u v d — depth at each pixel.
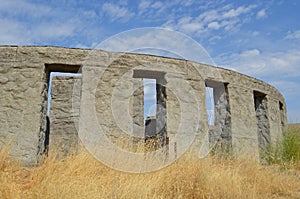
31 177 4.16
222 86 7.98
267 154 7.80
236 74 8.19
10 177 3.84
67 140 8.18
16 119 6.07
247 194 4.08
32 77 6.27
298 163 7.09
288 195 4.66
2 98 6.14
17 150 5.93
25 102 6.16
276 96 9.69
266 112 8.98
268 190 4.73
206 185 4.04
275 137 8.95
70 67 6.66
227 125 7.72
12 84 6.22
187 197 3.91
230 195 3.93
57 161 4.60
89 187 3.45
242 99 8.14
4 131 6.00
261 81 8.96
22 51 6.36
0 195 3.22
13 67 6.29
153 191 3.79
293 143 7.68
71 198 3.14
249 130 8.06
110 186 3.66
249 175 5.07
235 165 5.36
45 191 3.32
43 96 6.37
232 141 7.51
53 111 8.41
